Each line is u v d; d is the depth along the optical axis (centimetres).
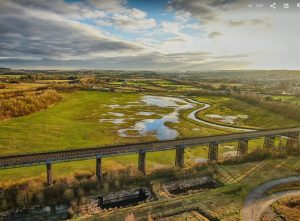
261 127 11944
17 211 5150
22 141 8894
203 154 8250
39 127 10638
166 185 6269
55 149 8238
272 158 7931
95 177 6153
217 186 6394
